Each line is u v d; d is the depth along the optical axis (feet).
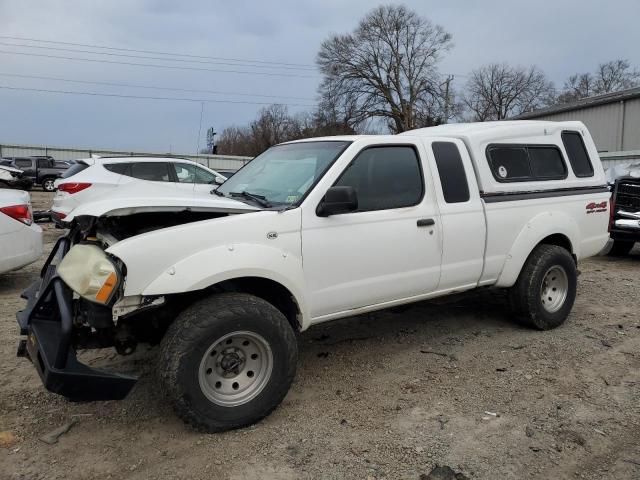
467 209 14.87
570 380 13.47
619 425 11.31
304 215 11.92
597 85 217.56
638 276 25.93
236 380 11.03
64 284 10.58
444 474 9.66
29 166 99.25
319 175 12.52
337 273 12.42
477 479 9.52
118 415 11.73
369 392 12.88
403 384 13.30
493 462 10.00
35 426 11.27
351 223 12.59
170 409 11.95
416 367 14.34
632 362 14.65
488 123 17.33
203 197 11.64
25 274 25.44
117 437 10.87
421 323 17.88
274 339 11.05
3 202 21.66
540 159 17.24
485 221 15.24
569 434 10.93
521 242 16.12
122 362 14.49
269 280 11.60
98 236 11.60
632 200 30.19
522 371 14.01
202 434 10.91
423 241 13.88
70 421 11.48
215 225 10.85
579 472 9.75
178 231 10.49
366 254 12.82
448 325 17.66
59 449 10.44
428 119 173.78
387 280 13.33
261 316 10.85
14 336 16.65
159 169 35.76
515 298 16.74
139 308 10.18
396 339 16.43
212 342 10.41
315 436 10.89
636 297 21.56
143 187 12.24
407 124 176.04
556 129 17.92
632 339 16.48
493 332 16.99
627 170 31.53
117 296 10.01
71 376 9.61
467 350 15.49
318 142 14.25
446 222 14.37
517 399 12.46
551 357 14.93
